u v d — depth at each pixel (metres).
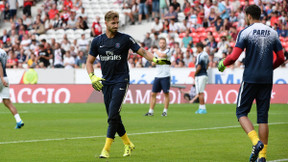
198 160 22.41
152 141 29.11
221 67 22.17
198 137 30.94
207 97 74.31
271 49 21.47
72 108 64.12
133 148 24.30
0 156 23.61
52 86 80.69
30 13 108.06
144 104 72.50
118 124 23.62
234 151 25.14
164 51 49.09
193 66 79.12
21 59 93.12
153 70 78.00
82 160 22.45
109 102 23.92
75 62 87.31
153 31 93.44
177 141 29.06
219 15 88.75
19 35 101.00
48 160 22.44
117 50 23.30
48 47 88.38
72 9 106.19
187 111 56.78
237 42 21.59
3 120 45.66
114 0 106.69
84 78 81.88
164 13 98.81
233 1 96.25
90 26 105.44
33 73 82.94
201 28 89.50
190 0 99.69
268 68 21.38
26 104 74.94
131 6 104.00
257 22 21.95
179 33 91.62
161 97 75.88
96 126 38.81
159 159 22.69
